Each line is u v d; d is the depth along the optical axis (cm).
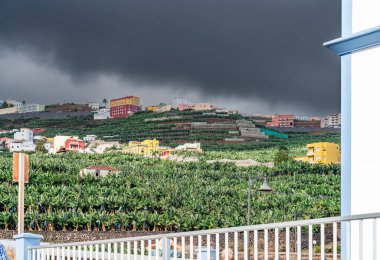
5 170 4956
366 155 818
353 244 809
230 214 4594
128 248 870
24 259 1063
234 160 5488
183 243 801
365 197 813
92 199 4619
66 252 1066
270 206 4712
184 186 5000
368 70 827
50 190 4728
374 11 832
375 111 814
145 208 4684
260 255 2217
